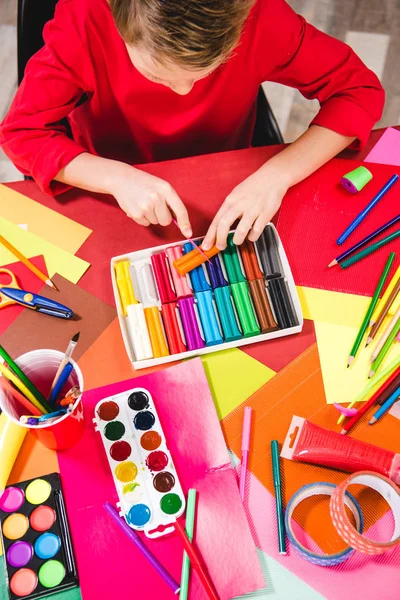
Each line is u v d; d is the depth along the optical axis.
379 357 0.83
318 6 1.98
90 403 0.80
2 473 0.76
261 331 0.83
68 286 0.89
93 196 0.95
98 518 0.74
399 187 0.96
